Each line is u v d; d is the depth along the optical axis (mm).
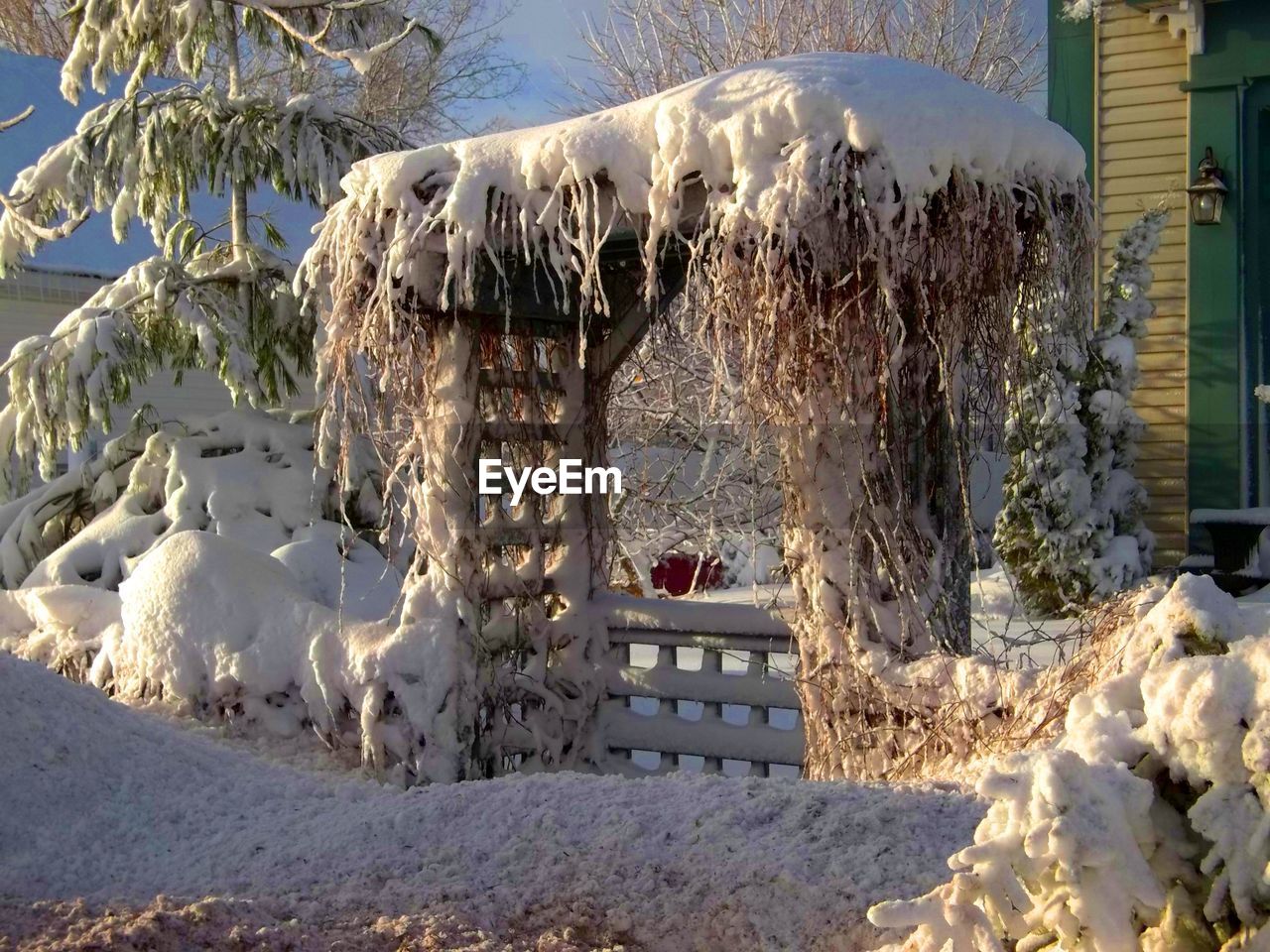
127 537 8211
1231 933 2045
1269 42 8727
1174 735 2086
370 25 10164
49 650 6949
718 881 3428
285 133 8969
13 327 13172
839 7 16250
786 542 5359
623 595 6879
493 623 6371
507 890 3467
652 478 12188
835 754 5184
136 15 8812
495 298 5977
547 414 6672
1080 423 9172
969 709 4754
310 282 5766
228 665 6027
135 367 8789
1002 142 4688
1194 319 9070
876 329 4664
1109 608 4484
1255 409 9219
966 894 2041
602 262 6301
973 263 4645
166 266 8805
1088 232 5223
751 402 4988
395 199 5398
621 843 3738
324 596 7551
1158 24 9273
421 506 5992
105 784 4586
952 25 17281
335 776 5543
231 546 6387
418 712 5719
